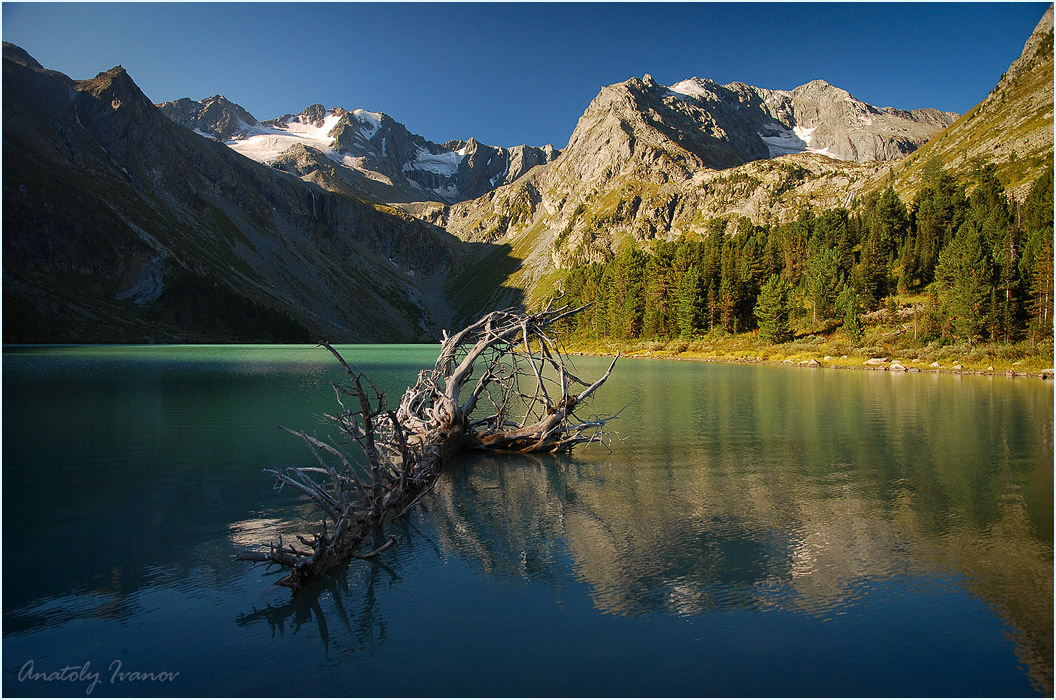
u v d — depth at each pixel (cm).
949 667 789
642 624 905
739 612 940
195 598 995
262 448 2170
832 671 780
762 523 1365
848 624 901
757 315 10181
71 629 893
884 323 9519
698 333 11944
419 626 902
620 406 3506
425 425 2072
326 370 6297
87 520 1373
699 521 1384
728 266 11612
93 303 17275
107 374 5419
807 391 4381
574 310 2386
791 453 2164
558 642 852
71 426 2616
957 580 1051
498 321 2336
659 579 1062
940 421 2914
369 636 872
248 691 739
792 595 998
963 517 1400
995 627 890
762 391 4388
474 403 2298
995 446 2272
